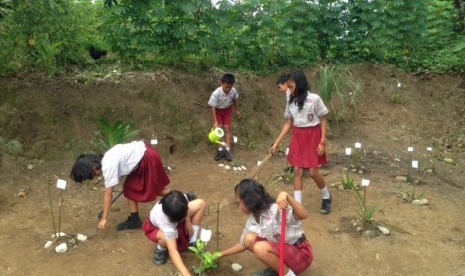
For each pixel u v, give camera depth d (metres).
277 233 3.43
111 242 4.18
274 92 7.77
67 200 5.03
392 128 8.00
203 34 6.83
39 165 5.61
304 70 8.30
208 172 5.89
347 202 5.09
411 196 5.29
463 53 9.40
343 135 7.61
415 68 9.30
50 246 4.08
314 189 5.47
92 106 6.07
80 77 6.18
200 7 6.67
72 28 6.41
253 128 7.09
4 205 4.85
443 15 9.66
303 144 4.56
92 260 3.90
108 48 6.75
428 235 4.43
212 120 6.76
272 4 7.68
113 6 6.11
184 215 3.49
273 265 3.43
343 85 8.03
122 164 4.03
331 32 8.52
